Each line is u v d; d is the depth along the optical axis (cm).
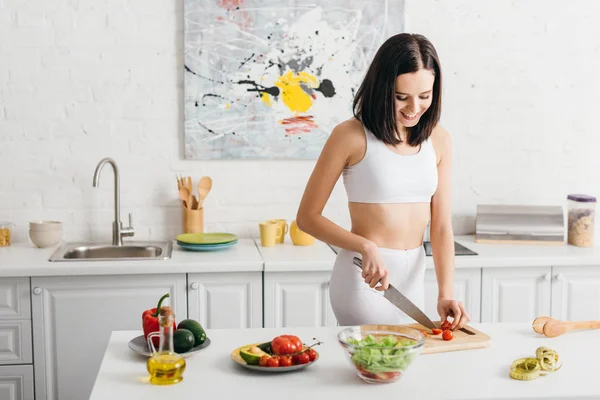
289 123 374
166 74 367
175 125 370
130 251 359
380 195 236
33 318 316
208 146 371
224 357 195
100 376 181
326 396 169
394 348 174
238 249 350
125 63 364
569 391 173
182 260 324
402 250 242
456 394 171
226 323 326
